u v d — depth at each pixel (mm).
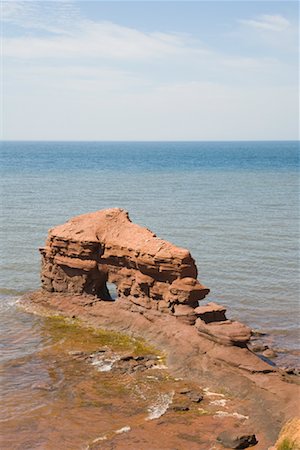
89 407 31703
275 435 28250
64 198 117188
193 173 186250
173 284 41906
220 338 36219
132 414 30938
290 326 45875
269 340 42781
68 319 46500
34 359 38312
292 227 85750
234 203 111625
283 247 72188
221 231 82188
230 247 72062
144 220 91562
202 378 34750
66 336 42750
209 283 56969
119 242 46000
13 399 32531
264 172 191375
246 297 52875
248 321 46969
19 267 62188
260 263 64250
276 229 84000
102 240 47406
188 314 40312
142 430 29281
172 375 35688
